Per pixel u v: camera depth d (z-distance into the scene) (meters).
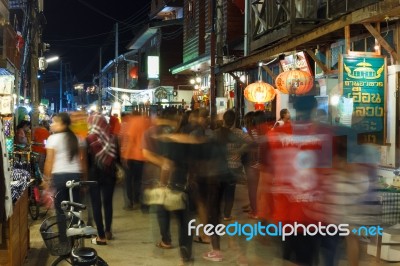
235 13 20.69
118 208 10.88
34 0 17.16
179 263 7.05
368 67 9.08
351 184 5.18
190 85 31.05
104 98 56.34
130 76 44.09
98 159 8.14
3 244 5.94
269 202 5.94
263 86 13.57
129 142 10.58
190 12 26.95
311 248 5.42
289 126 5.72
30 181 7.73
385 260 6.73
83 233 5.52
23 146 11.67
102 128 8.26
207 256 7.23
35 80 17.31
